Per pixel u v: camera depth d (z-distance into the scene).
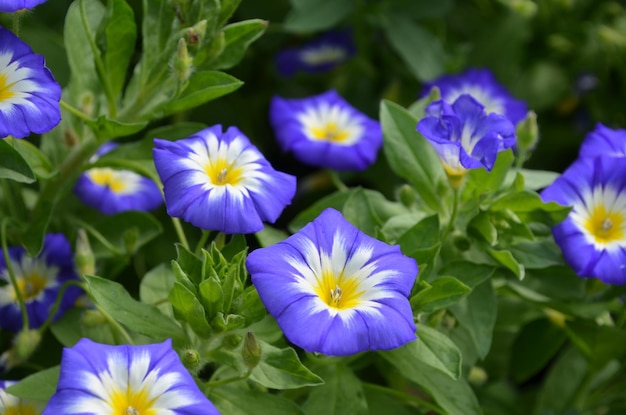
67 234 0.52
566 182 0.47
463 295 0.45
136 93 0.49
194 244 0.56
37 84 0.44
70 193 0.53
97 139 0.48
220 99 0.61
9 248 0.49
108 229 0.51
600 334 0.49
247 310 0.43
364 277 0.43
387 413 0.48
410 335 0.41
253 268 0.41
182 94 0.48
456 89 0.60
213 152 0.45
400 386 0.50
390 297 0.42
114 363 0.41
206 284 0.42
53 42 0.56
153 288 0.48
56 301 0.48
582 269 0.46
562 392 0.53
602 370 0.53
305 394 0.49
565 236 0.47
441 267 0.47
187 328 0.44
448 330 0.48
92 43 0.47
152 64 0.48
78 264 0.47
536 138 0.49
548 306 0.49
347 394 0.46
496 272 0.49
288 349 0.43
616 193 0.48
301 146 0.54
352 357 0.47
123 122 0.48
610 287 0.49
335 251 0.43
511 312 0.52
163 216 0.56
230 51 0.48
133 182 0.53
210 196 0.43
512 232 0.47
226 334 0.43
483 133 0.45
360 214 0.47
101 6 0.51
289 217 0.60
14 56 0.44
